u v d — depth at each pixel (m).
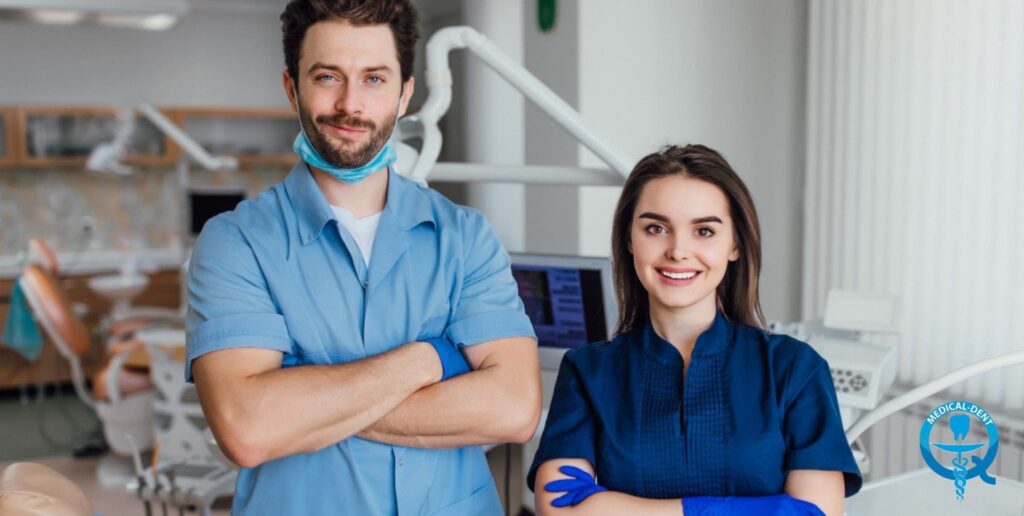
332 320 1.34
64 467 4.36
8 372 5.62
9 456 4.55
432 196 1.46
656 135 3.42
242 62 6.47
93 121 5.95
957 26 2.68
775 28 3.52
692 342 1.34
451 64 5.93
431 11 6.00
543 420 2.31
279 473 1.33
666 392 1.31
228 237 1.34
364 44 1.26
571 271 2.04
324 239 1.35
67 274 5.77
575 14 3.32
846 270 3.12
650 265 1.31
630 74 3.38
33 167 6.08
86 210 6.26
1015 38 2.51
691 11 3.43
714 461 1.26
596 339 2.04
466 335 1.40
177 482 2.79
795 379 1.27
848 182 3.10
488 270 1.44
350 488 1.32
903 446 2.88
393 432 1.31
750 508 1.20
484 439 1.34
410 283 1.38
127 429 4.16
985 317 2.65
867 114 3.01
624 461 1.29
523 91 2.05
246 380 1.26
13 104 5.90
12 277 5.63
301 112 1.29
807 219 3.32
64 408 5.46
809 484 1.23
